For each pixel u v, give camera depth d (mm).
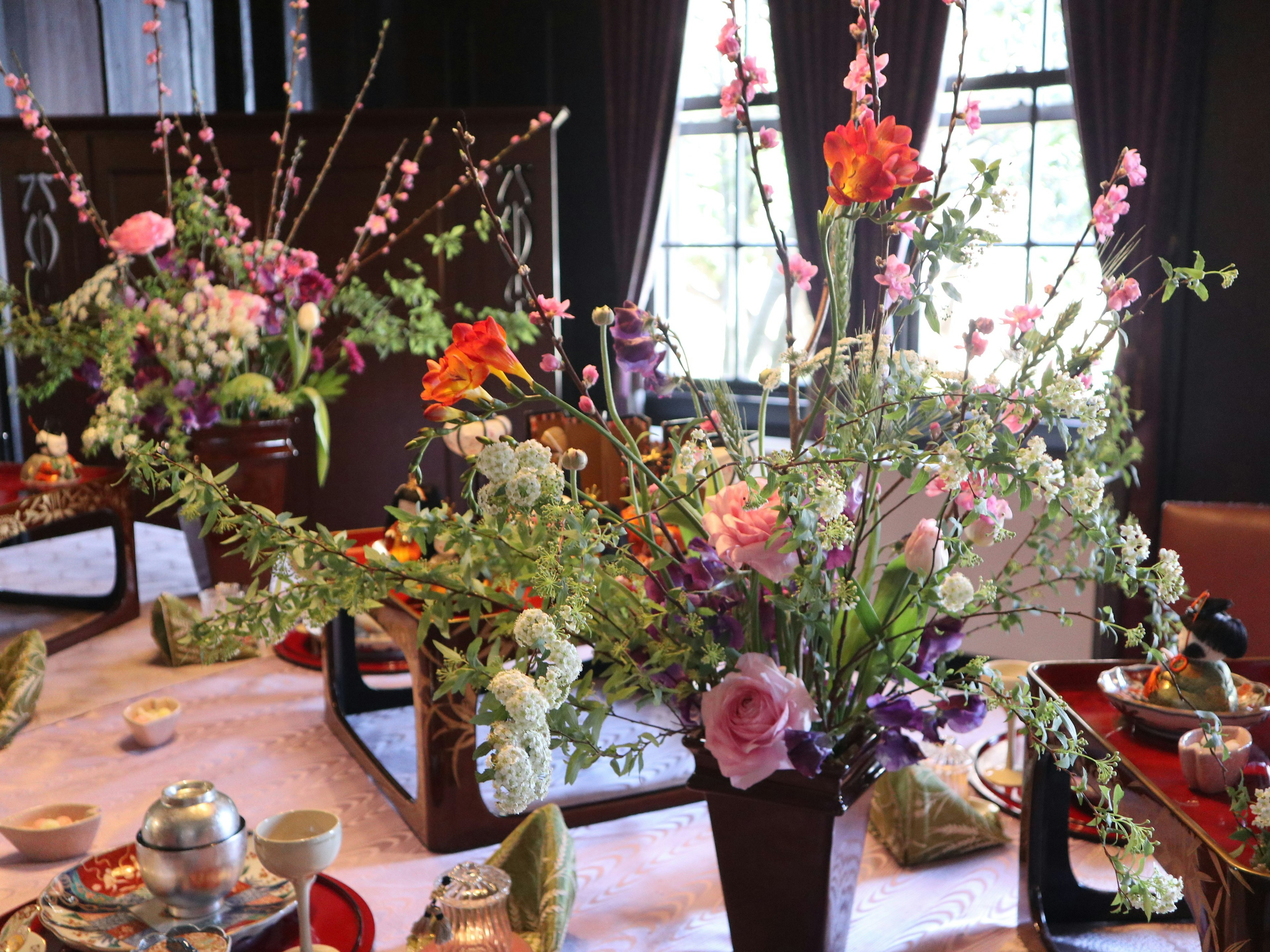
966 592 1015
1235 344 3578
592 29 5078
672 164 4848
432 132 4035
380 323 2912
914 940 1422
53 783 1975
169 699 2246
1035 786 1397
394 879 1656
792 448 1098
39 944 1305
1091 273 3650
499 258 4051
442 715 1713
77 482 2791
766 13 4660
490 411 1010
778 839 1184
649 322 1098
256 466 2623
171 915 1352
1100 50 3572
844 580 1047
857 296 3422
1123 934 1424
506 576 1114
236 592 2557
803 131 4289
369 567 1105
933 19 3926
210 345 2475
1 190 4160
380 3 5277
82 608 3000
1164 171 3477
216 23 5117
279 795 1943
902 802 1661
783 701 1045
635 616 1141
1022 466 985
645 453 2617
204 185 2787
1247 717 1280
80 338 2646
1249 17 3422
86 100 4633
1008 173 4148
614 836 1786
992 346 1065
